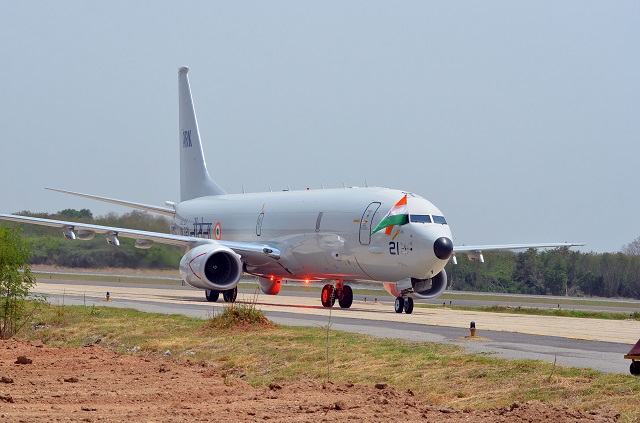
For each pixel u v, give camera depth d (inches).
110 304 2431.1
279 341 1505.9
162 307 2332.7
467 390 1080.2
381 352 1344.7
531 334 1722.4
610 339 1652.3
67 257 4717.0
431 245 2364.7
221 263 2837.1
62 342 1780.3
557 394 1019.3
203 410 940.0
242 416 906.1
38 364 1307.8
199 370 1294.3
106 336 1754.4
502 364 1181.1
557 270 5226.4
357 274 2576.3
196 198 3612.2
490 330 1808.6
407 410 954.7
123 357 1411.2
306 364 1315.2
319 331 1621.6
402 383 1146.7
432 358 1269.7
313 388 1112.2
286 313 2204.7
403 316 2226.9
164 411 932.6
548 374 1106.1
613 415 915.4
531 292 5147.6
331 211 2659.9
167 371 1267.2
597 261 5216.5
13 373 1215.6
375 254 2475.4
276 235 2886.3
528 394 1030.4
